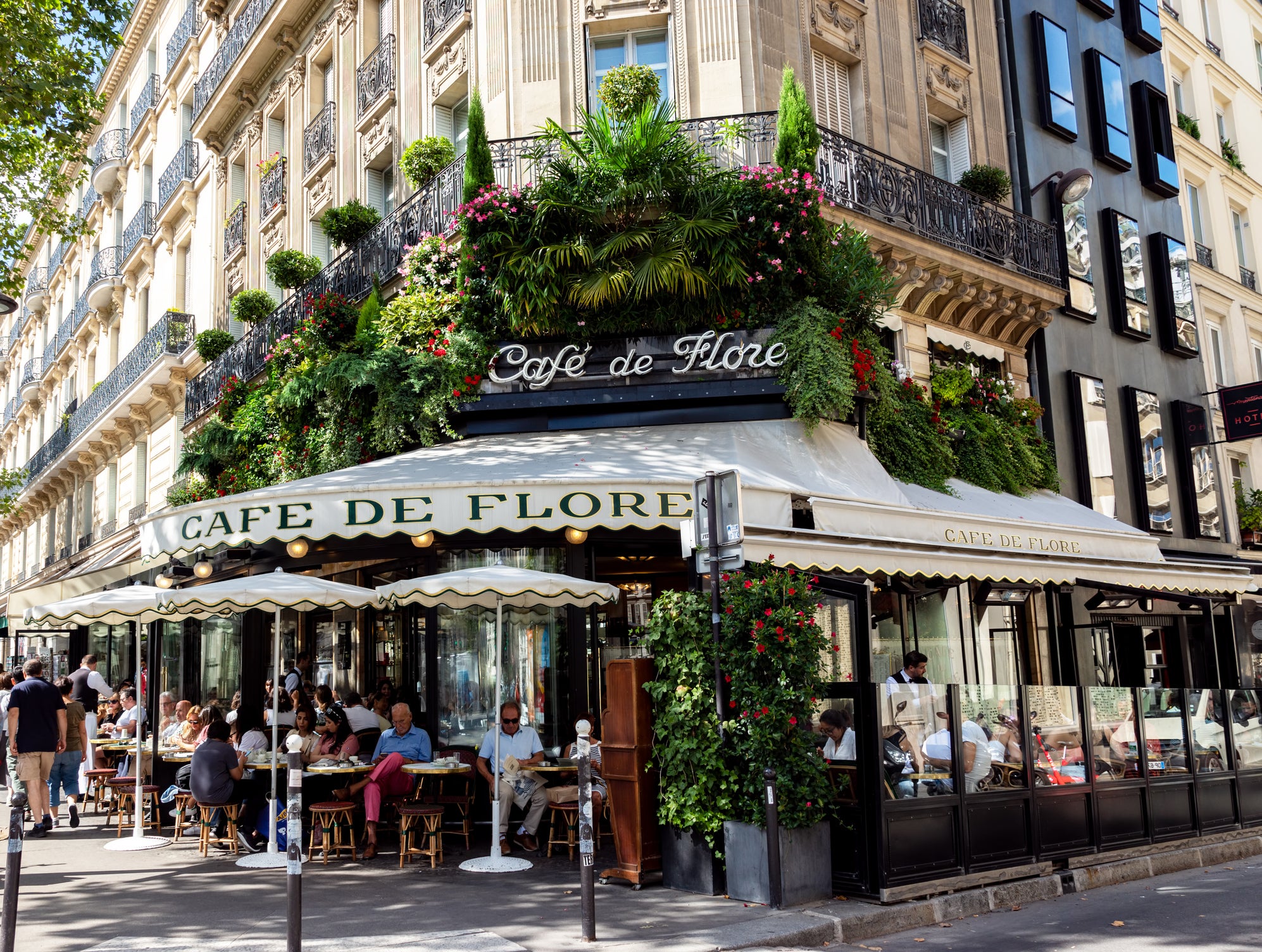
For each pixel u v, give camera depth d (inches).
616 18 498.9
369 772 364.5
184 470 598.9
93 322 1182.3
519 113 491.5
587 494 347.6
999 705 307.4
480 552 415.5
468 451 418.3
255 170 807.7
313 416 514.3
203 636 586.2
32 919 261.1
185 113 968.3
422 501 350.9
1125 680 620.7
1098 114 703.7
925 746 285.3
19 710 418.6
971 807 291.4
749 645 278.2
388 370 456.1
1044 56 668.7
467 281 451.5
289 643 531.5
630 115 462.0
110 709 594.2
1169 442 707.4
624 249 429.4
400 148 597.3
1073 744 327.6
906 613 501.4
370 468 402.9
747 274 431.8
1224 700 390.9
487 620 413.4
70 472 1195.9
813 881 269.1
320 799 373.7
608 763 305.0
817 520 330.6
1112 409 663.8
